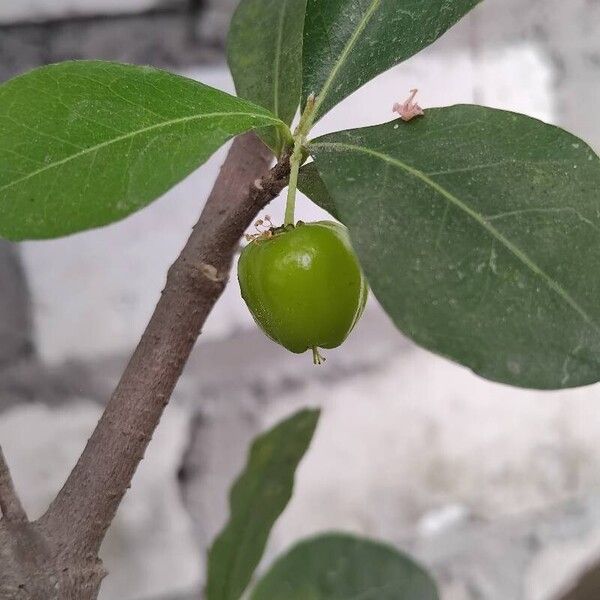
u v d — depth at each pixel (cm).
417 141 8
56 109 7
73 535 8
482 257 7
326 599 13
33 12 17
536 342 7
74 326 18
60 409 19
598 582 18
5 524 8
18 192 7
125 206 7
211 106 7
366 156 8
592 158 8
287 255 8
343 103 19
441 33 9
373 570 14
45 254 18
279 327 8
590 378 6
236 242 8
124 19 17
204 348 19
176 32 18
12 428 18
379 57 9
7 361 18
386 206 7
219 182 9
